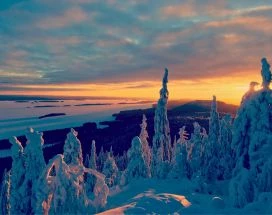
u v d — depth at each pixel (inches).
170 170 1577.3
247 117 1157.1
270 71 1118.4
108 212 800.3
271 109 1109.7
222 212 829.2
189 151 1768.0
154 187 1258.0
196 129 1663.4
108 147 4483.3
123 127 5433.1
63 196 878.4
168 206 863.7
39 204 869.8
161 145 2009.1
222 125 1589.6
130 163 1513.3
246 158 1159.0
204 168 1545.3
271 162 1023.6
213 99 1610.5
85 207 906.1
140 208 813.2
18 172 1122.7
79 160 1349.7
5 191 1371.8
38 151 1136.2
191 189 1247.5
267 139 1080.2
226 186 1406.3
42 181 880.3
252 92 1181.1
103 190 946.1
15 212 1099.9
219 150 1568.7
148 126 4082.2
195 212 815.7
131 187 1283.2
